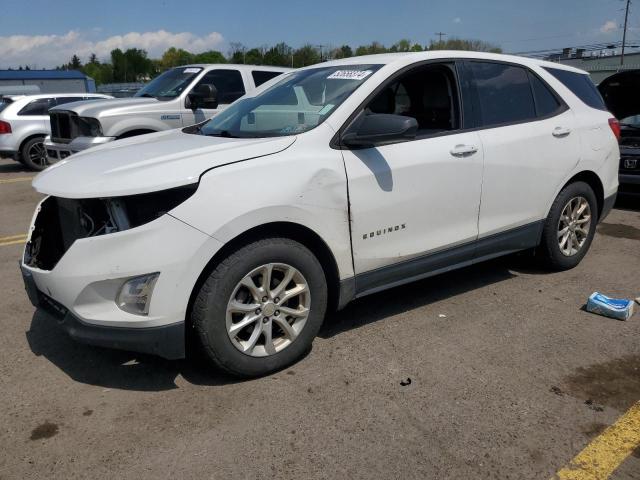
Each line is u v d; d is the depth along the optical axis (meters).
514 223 4.39
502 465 2.54
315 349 3.62
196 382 3.24
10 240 6.46
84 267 2.87
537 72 4.65
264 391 3.13
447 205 3.88
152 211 2.90
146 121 8.22
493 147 4.10
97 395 3.13
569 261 4.95
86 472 2.52
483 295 4.50
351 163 3.41
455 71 4.07
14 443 2.73
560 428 2.79
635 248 5.80
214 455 2.62
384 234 3.59
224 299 3.01
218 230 2.92
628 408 2.96
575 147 4.68
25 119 12.19
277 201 3.08
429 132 3.91
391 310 4.23
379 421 2.85
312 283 3.31
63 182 3.10
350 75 3.82
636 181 7.16
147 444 2.70
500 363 3.42
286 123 3.63
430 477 2.46
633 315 4.11
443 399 3.04
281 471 2.51
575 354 3.53
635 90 8.27
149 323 2.87
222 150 3.18
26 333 3.93
